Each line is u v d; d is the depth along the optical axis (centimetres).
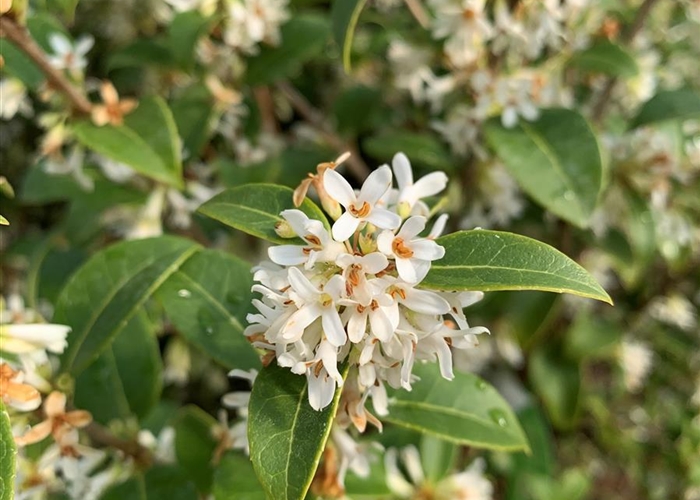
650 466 33
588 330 29
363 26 30
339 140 28
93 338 14
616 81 23
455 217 24
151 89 27
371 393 11
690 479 31
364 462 13
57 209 34
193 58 20
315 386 10
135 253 15
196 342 14
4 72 19
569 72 24
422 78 24
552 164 19
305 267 10
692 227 24
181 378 26
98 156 22
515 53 21
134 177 22
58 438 13
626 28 25
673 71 29
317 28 24
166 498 16
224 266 15
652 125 22
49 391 14
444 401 14
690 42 28
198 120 23
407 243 10
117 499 16
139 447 16
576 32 22
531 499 27
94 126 18
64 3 19
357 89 28
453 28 20
